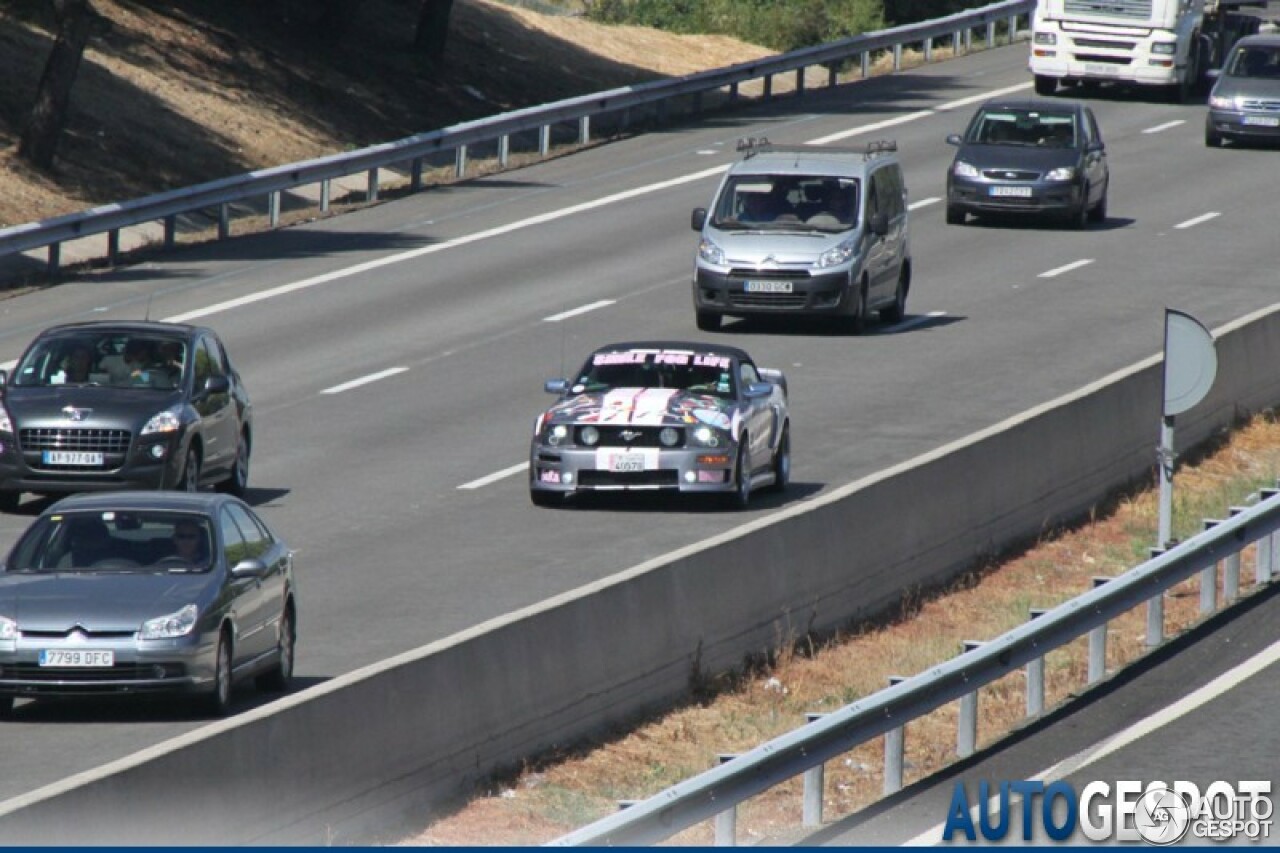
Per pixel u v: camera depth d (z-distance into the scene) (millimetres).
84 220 115250
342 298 111688
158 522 52094
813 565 63250
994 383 93625
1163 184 145250
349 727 43500
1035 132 131875
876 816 43688
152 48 152500
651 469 71438
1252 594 63719
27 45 146125
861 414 87875
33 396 71125
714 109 173750
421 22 176750
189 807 38625
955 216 132000
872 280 103812
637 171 148125
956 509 71812
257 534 54094
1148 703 51844
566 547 67500
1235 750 47375
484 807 46719
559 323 106375
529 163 152625
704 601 58000
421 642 56562
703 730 54594
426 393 92438
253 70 157750
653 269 119125
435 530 70125
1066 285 115875
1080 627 53188
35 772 45094
